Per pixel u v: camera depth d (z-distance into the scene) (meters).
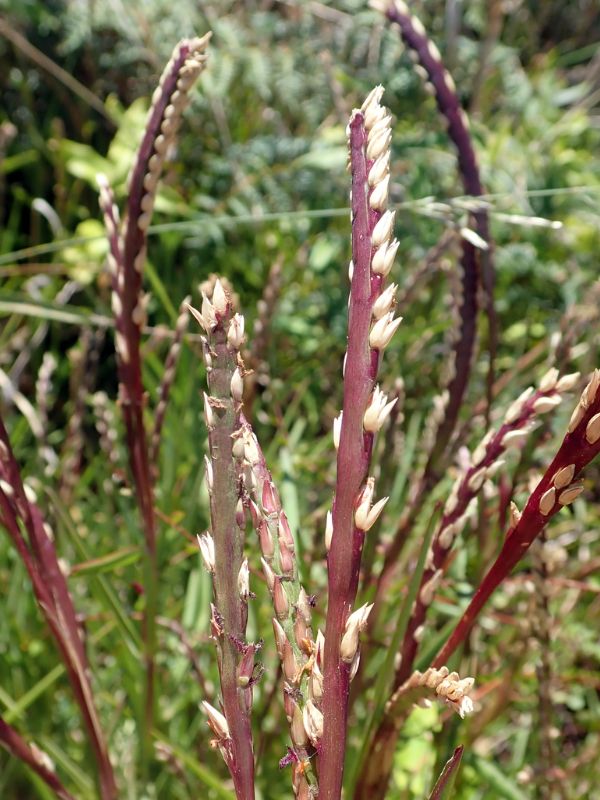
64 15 0.44
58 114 0.49
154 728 0.21
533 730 0.26
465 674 0.23
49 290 0.39
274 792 0.24
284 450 0.25
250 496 0.10
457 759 0.11
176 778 0.24
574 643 0.27
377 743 0.16
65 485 0.29
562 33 0.60
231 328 0.09
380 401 0.10
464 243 0.19
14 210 0.44
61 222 0.43
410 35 0.18
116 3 0.43
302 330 0.38
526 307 0.40
